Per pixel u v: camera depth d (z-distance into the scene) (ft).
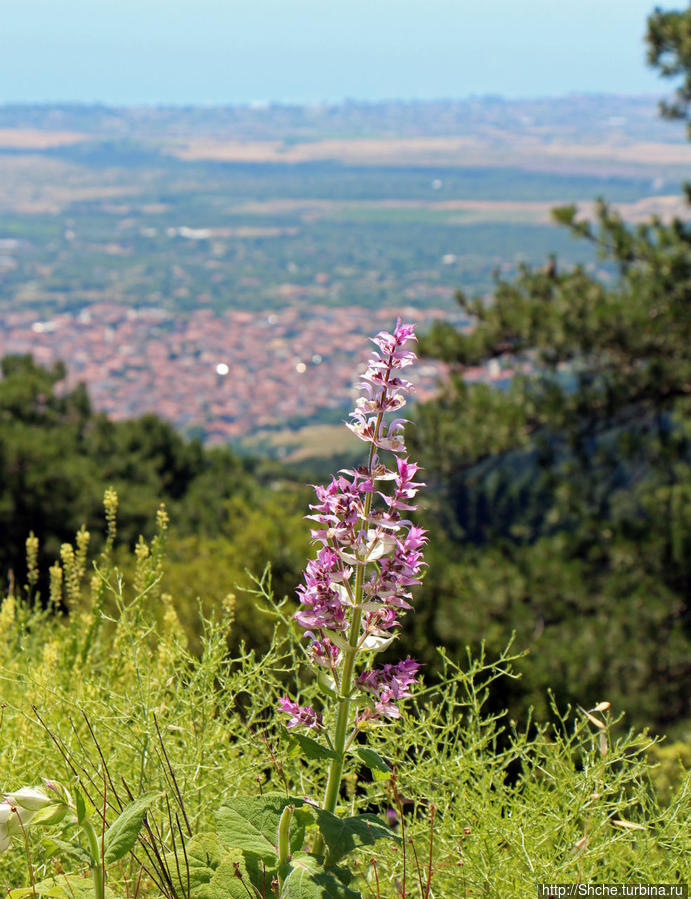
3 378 61.87
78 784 7.38
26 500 40.19
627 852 7.77
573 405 34.78
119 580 9.11
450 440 35.55
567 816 7.47
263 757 8.13
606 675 27.40
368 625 6.58
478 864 7.19
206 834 6.78
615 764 9.50
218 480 59.00
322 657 6.62
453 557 31.01
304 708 6.76
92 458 55.88
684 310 34.58
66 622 12.29
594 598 30.40
